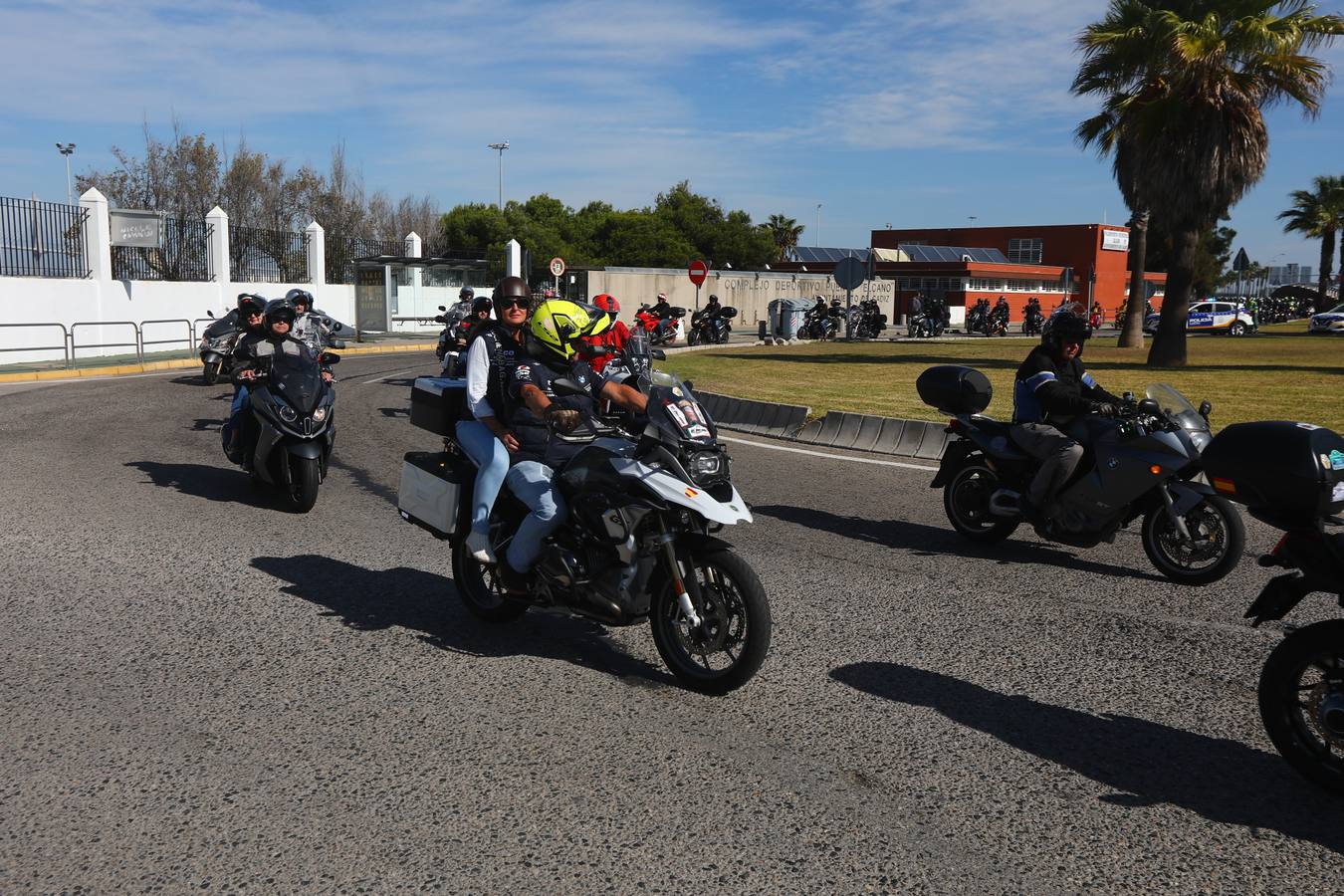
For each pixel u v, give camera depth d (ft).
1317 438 11.86
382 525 25.02
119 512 26.05
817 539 24.07
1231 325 137.18
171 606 18.43
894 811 11.35
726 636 14.38
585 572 15.17
